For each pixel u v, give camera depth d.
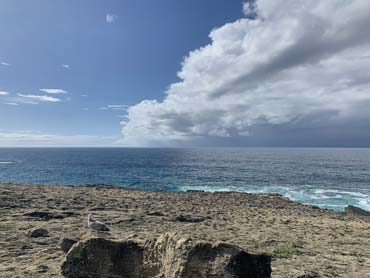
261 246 17.33
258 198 42.59
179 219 24.09
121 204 29.81
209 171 93.62
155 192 43.34
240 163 133.12
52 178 71.88
